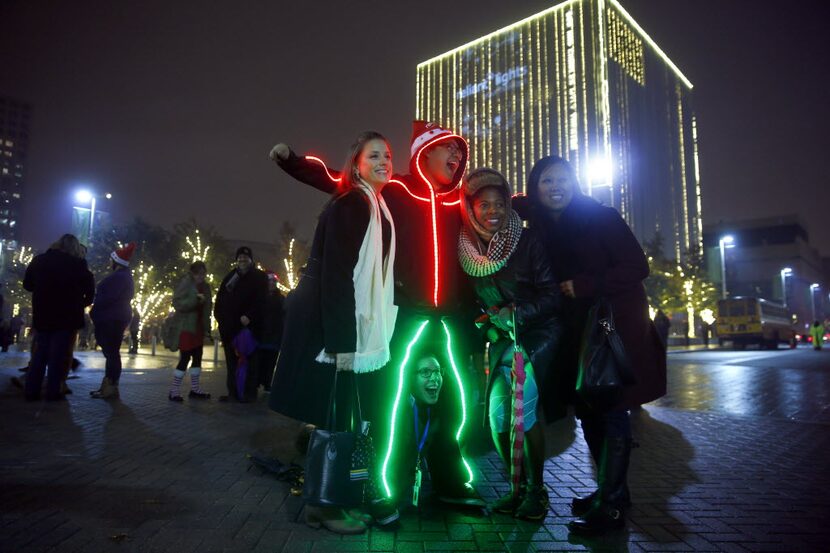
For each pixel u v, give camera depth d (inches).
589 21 4872.0
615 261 120.5
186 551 95.6
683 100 6156.5
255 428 207.3
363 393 109.0
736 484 146.0
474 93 5605.3
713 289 1754.4
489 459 172.9
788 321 1660.9
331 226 110.0
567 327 124.7
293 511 117.1
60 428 198.5
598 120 4630.9
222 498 124.6
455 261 122.1
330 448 105.3
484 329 129.0
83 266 270.4
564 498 132.7
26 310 1614.2
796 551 101.4
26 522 107.4
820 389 406.3
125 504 119.1
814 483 147.2
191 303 282.2
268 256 2044.8
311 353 112.0
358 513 109.3
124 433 193.0
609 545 102.9
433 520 114.3
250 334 278.5
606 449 115.3
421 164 124.3
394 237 115.2
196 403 272.2
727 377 521.3
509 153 5226.4
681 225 5423.2
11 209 6756.9
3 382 337.1
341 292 106.1
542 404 123.0
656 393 118.7
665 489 141.1
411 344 115.2
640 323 119.7
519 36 5305.1
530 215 137.8
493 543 102.3
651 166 5078.7
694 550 101.3
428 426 120.6
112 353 281.6
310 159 132.3
